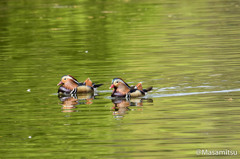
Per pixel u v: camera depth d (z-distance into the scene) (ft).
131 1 142.10
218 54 73.56
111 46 83.71
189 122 44.88
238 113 46.83
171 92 55.06
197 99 51.88
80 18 115.85
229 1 134.72
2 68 70.08
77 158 37.88
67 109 50.47
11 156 38.75
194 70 64.54
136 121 45.70
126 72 65.16
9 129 44.86
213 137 41.11
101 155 38.29
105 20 111.86
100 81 61.36
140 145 40.01
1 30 104.99
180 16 113.29
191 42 84.02
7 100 54.08
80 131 43.62
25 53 80.79
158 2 138.41
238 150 38.70
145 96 54.13
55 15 121.19
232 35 88.33
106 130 43.57
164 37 89.61
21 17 120.37
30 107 51.37
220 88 55.72
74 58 75.25
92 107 50.96
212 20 105.91
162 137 41.47
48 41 90.79
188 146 39.58
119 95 54.39
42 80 62.49
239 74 61.31
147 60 71.87
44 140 41.83
